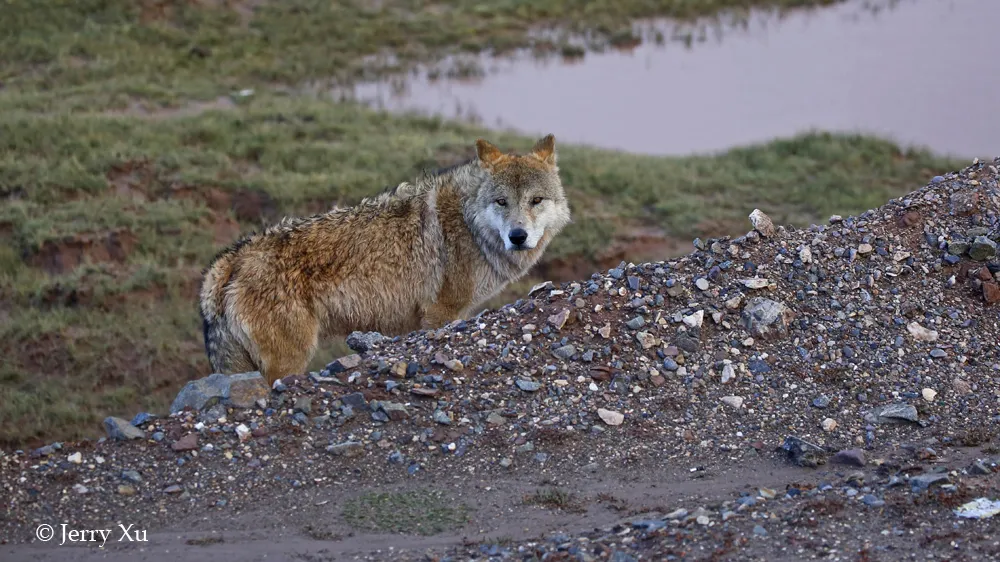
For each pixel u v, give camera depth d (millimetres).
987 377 22172
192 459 20156
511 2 104312
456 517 18094
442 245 26781
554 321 23422
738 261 25062
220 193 55406
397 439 20719
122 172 56531
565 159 64625
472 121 77125
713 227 57031
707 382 22297
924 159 70125
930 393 21641
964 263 24922
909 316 23797
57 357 40938
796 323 23641
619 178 62406
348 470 19906
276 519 18266
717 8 107625
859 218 26656
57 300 45000
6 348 41094
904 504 16656
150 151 58375
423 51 91875
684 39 99438
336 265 25688
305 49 88125
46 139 59031
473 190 27016
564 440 20562
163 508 18797
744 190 62844
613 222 56938
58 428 36469
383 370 22469
